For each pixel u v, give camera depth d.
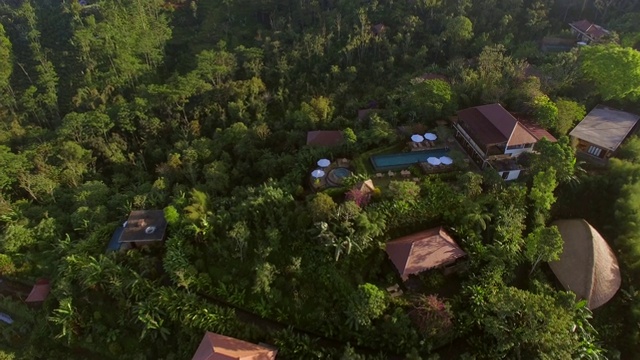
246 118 76.12
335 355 39.00
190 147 68.12
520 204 48.38
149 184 64.81
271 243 45.41
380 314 39.41
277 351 39.91
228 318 42.28
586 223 47.44
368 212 45.94
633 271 45.50
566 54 69.31
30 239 56.72
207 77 83.62
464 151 57.22
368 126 63.34
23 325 50.25
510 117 54.09
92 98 85.56
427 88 62.03
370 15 93.56
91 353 46.09
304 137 66.25
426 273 43.59
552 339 36.25
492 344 38.31
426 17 91.69
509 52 82.19
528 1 91.06
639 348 40.91
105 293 47.25
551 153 49.53
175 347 43.50
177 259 45.75
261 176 63.06
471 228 45.78
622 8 87.19
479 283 41.66
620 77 59.19
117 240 52.81
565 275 44.38
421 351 38.31
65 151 70.31
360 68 86.19
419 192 48.94
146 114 78.50
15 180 67.81
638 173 49.75
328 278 43.06
